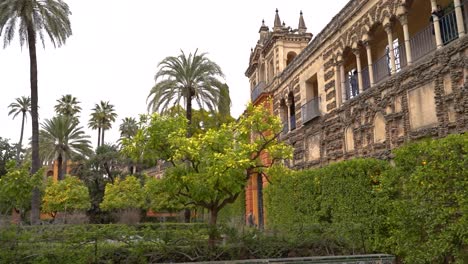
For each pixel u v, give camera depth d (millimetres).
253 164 12695
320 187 18578
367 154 18672
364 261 11922
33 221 26969
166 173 13266
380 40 21344
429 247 11477
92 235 11828
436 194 11273
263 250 13047
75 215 43688
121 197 44406
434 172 11273
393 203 12930
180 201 13852
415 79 15375
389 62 18734
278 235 13727
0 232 11391
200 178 12594
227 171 12008
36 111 27984
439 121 13953
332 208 17375
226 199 13633
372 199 14875
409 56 16281
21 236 11445
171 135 12586
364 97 19047
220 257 12594
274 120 13711
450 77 13586
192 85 30312
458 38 13570
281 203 22625
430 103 14617
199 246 12656
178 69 30188
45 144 50438
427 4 19516
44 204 43750
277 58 33094
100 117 71062
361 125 19266
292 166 27719
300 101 27562
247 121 13539
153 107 30016
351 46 20797
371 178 15492
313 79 26438
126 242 12188
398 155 12906
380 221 14352
